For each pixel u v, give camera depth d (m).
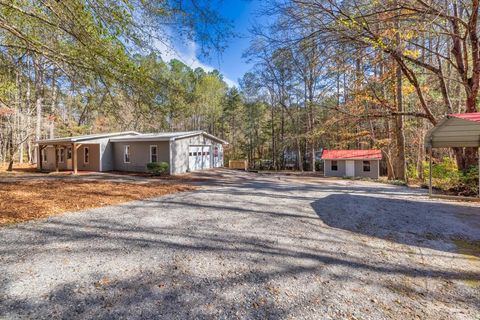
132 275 2.70
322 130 15.41
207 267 2.92
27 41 4.27
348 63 8.89
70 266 2.88
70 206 5.86
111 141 16.77
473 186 7.56
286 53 7.65
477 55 7.95
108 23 3.88
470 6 7.27
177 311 2.10
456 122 5.86
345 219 5.00
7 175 13.34
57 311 2.08
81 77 4.80
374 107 14.04
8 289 2.38
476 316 2.05
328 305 2.19
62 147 17.42
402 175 12.53
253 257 3.21
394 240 3.84
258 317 2.03
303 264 3.01
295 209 5.85
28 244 3.52
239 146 36.56
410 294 2.38
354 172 18.20
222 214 5.36
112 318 2.00
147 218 5.00
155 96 4.95
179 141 15.46
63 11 3.85
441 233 4.15
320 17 7.12
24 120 16.61
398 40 7.95
